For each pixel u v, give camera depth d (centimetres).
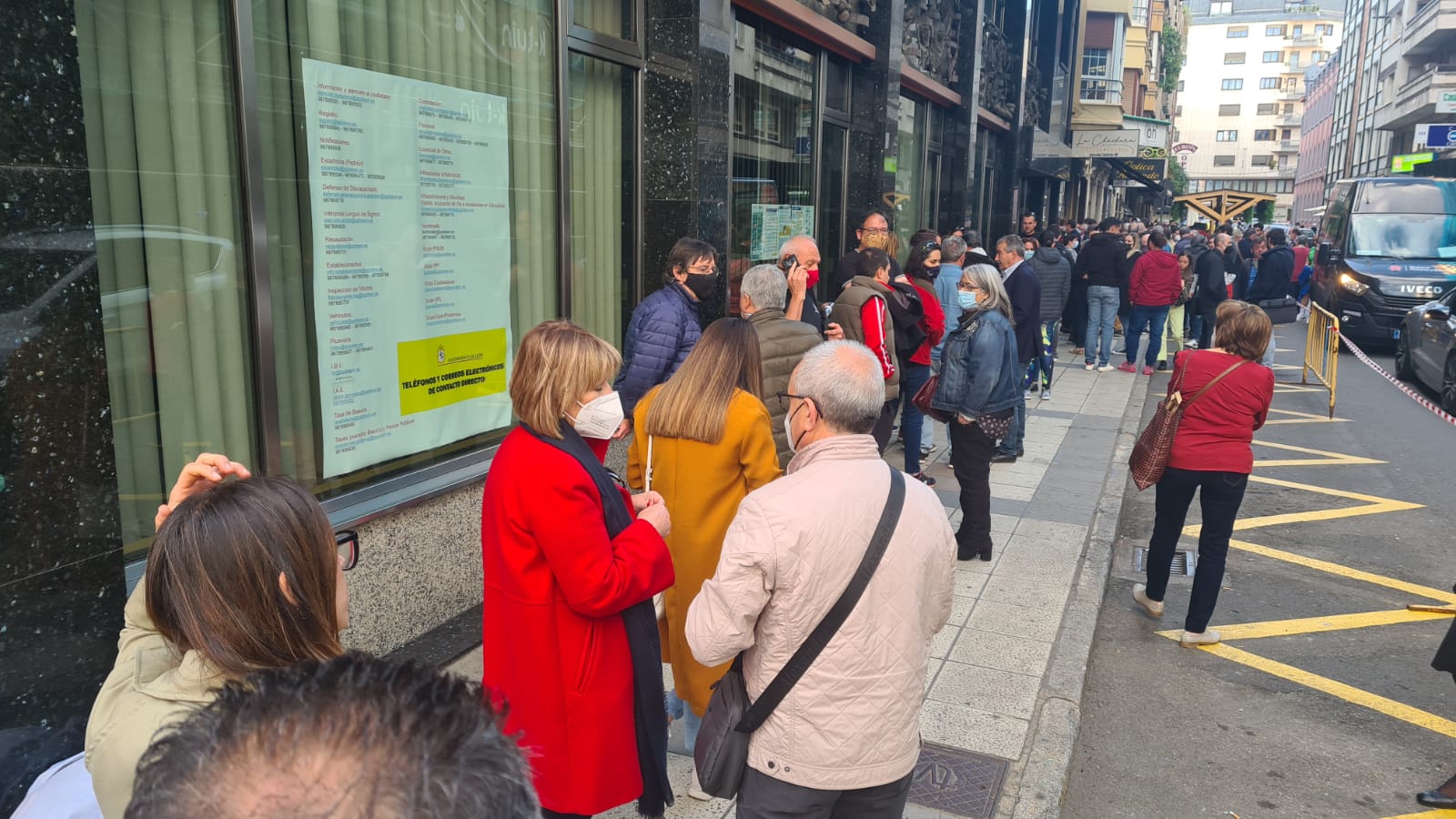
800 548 207
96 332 271
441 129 444
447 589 438
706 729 222
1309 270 2170
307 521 142
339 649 147
